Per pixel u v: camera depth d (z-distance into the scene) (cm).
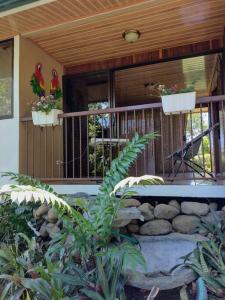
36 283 202
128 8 383
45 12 385
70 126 563
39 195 195
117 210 256
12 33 450
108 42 490
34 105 405
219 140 502
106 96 577
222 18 423
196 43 502
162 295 221
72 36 464
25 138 454
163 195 321
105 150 552
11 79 455
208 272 224
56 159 520
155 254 269
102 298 194
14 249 291
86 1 361
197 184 321
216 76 602
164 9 391
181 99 322
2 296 213
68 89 589
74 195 345
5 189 196
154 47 516
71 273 223
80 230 239
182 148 372
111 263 214
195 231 288
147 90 738
